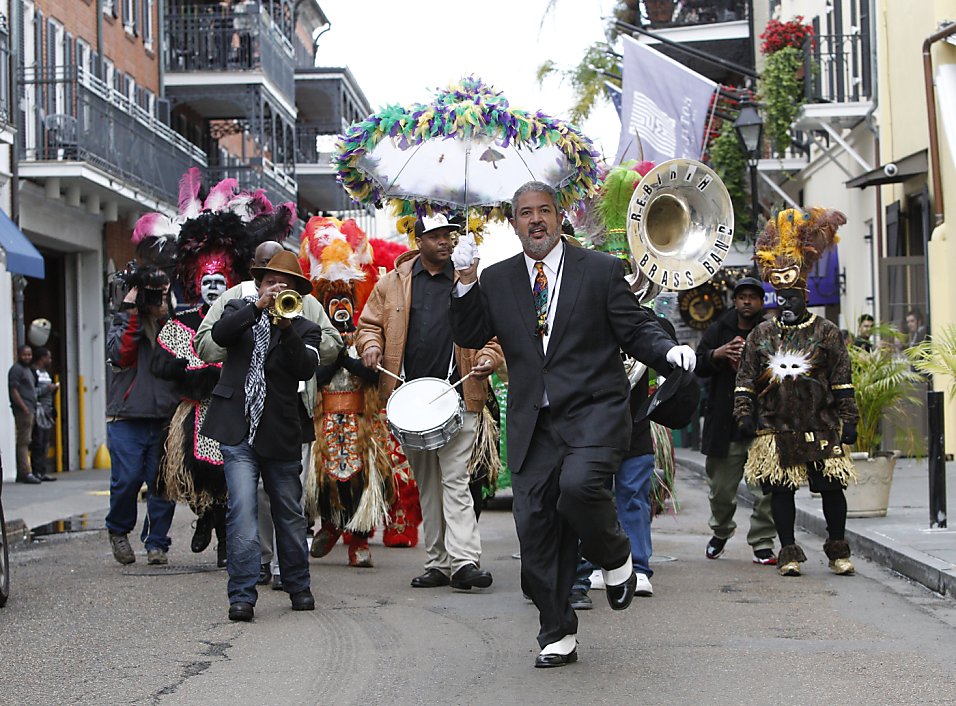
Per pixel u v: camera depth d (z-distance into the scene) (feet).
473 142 34.04
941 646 24.49
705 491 59.00
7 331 77.82
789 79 88.33
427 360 31.94
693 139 76.43
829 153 87.61
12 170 76.74
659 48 108.58
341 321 35.40
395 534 39.32
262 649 24.62
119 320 35.32
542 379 22.09
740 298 34.53
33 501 60.54
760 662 23.15
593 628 26.30
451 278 32.30
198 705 20.61
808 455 32.50
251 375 27.73
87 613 28.43
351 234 35.68
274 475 28.37
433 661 23.49
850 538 37.83
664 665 22.91
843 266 90.63
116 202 92.17
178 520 48.96
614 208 32.86
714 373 35.09
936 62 66.28
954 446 63.05
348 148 34.53
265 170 121.90
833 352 32.60
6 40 74.49
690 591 30.66
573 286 22.08
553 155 34.14
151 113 113.39
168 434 34.19
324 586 31.81
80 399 93.86
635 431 29.58
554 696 20.86
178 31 122.21
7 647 24.94
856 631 25.90
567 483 21.25
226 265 34.30
